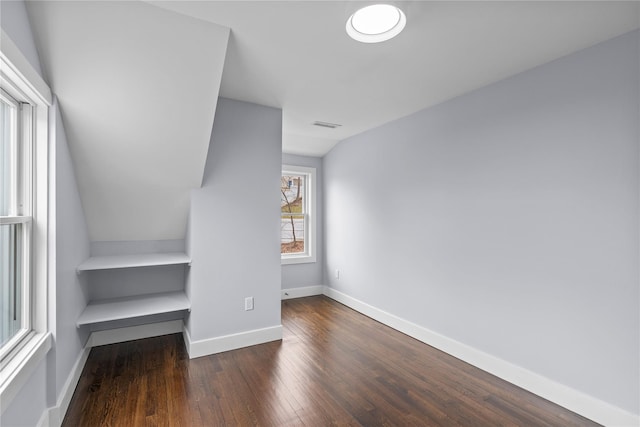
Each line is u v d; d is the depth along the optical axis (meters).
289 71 2.31
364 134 3.97
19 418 1.40
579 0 1.52
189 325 2.80
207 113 2.19
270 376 2.39
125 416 1.90
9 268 1.57
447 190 2.88
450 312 2.83
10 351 1.45
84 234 2.64
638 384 1.74
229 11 1.62
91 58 1.73
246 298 2.95
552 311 2.11
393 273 3.50
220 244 2.82
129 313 2.55
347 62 2.17
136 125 2.13
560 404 2.04
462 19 1.68
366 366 2.57
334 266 4.63
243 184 2.93
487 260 2.53
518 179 2.31
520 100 2.31
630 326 1.77
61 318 1.90
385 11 1.56
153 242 3.17
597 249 1.90
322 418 1.90
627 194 1.79
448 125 2.87
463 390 2.22
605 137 1.88
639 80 1.75
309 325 3.54
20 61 1.36
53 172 1.78
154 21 1.65
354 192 4.17
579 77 1.99
